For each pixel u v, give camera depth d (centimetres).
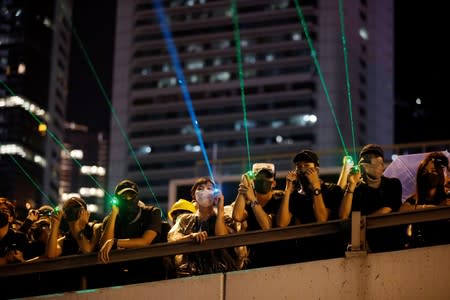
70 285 943
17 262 923
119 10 15488
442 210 802
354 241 811
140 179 14650
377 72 14112
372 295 801
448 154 1083
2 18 12775
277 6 14475
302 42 14112
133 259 847
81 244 914
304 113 13812
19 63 12506
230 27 14775
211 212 916
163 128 14788
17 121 12169
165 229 941
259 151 13938
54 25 13400
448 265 794
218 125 14412
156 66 15088
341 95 13625
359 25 14025
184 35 14975
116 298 859
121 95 15100
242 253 905
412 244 891
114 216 891
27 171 12100
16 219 1080
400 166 1137
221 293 835
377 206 899
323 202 894
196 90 14675
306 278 818
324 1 14162
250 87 14262
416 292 794
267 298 823
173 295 846
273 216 917
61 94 13725
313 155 905
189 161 14488
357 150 1631
